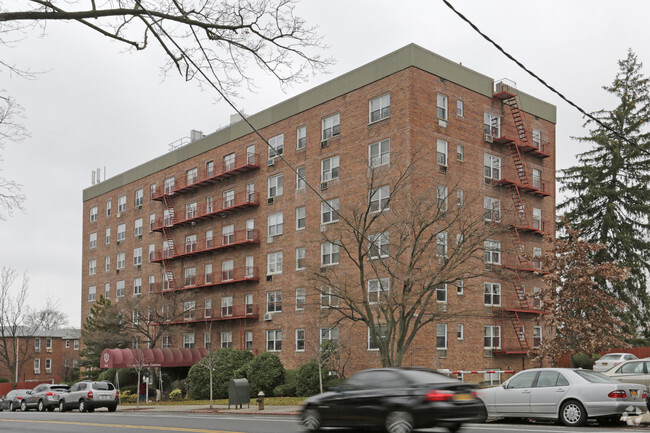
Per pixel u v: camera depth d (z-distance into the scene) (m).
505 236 44.31
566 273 33.59
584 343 32.53
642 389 17.80
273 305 47.72
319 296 39.91
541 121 49.12
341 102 44.06
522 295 44.16
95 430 19.48
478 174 42.97
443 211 34.44
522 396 18.52
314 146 45.75
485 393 19.23
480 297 41.75
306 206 45.81
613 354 38.44
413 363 37.22
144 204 64.81
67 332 98.19
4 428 20.97
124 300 57.12
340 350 40.41
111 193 70.81
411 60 39.81
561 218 35.25
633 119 53.69
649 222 51.41
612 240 51.97
